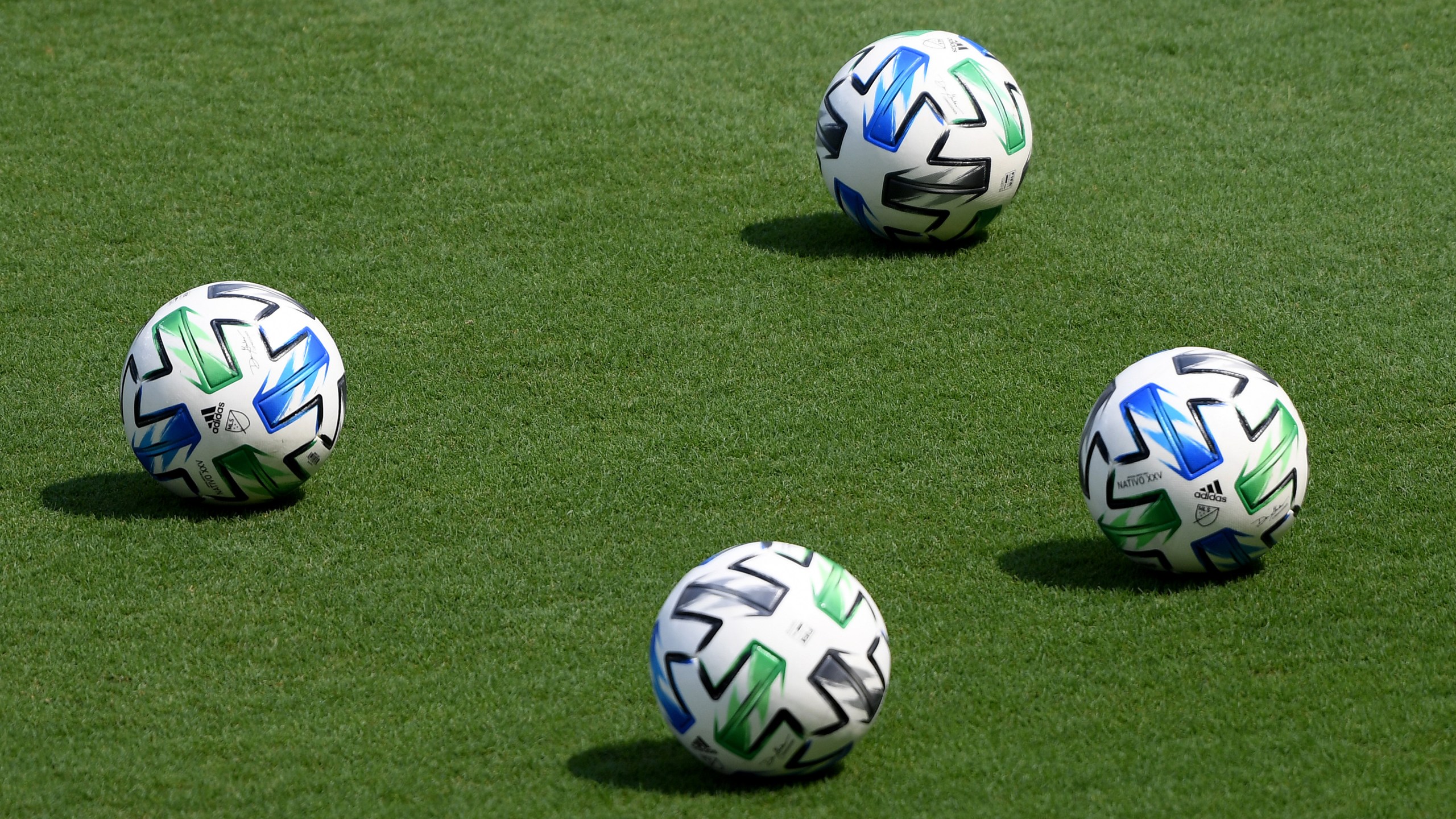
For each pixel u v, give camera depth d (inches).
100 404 1201.4
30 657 858.8
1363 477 1043.9
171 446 971.9
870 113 1365.7
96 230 1531.7
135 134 1750.7
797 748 686.5
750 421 1152.2
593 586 929.5
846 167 1390.3
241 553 975.0
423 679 833.5
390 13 2091.5
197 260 1467.8
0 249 1489.9
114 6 2102.6
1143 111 1784.0
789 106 1818.4
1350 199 1536.7
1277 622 864.9
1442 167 1609.3
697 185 1620.3
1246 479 853.8
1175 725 766.5
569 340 1298.0
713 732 682.2
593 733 777.6
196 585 936.3
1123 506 877.8
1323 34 1990.7
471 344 1294.3
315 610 907.4
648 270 1428.4
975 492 1042.1
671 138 1736.0
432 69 1919.3
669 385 1214.3
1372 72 1873.8
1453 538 956.0
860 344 1273.4
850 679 682.8
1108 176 1612.9
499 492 1055.6
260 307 987.9
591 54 1966.0
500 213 1560.0
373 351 1284.4
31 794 729.0
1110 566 936.9
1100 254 1428.4
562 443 1127.0
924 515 1012.5
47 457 1116.5
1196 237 1460.4
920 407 1167.6
